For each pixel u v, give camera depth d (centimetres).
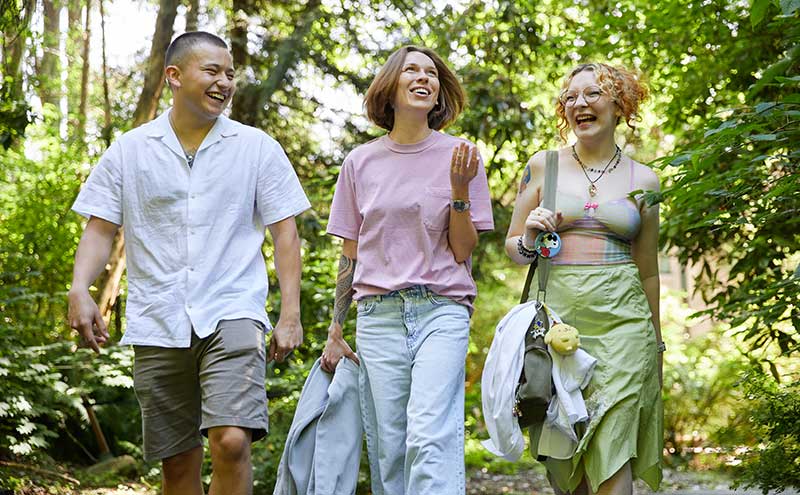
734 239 809
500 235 1198
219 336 415
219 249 425
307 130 1320
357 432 436
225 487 409
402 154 432
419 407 405
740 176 496
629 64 879
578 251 444
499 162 1227
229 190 430
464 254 427
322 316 1134
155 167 426
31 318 1159
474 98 1184
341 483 430
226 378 409
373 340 427
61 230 1272
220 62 427
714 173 582
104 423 1179
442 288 421
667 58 861
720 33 771
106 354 1129
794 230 684
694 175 450
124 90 1591
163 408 430
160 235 424
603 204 443
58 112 1608
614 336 435
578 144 455
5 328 1002
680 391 1466
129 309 427
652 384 439
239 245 432
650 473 439
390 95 434
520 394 430
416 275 421
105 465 1103
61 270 1259
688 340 1642
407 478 407
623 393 428
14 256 1152
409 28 1341
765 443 648
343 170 442
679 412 1431
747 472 615
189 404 434
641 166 456
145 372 427
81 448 1162
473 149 403
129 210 428
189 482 446
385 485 424
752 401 736
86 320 423
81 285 424
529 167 462
